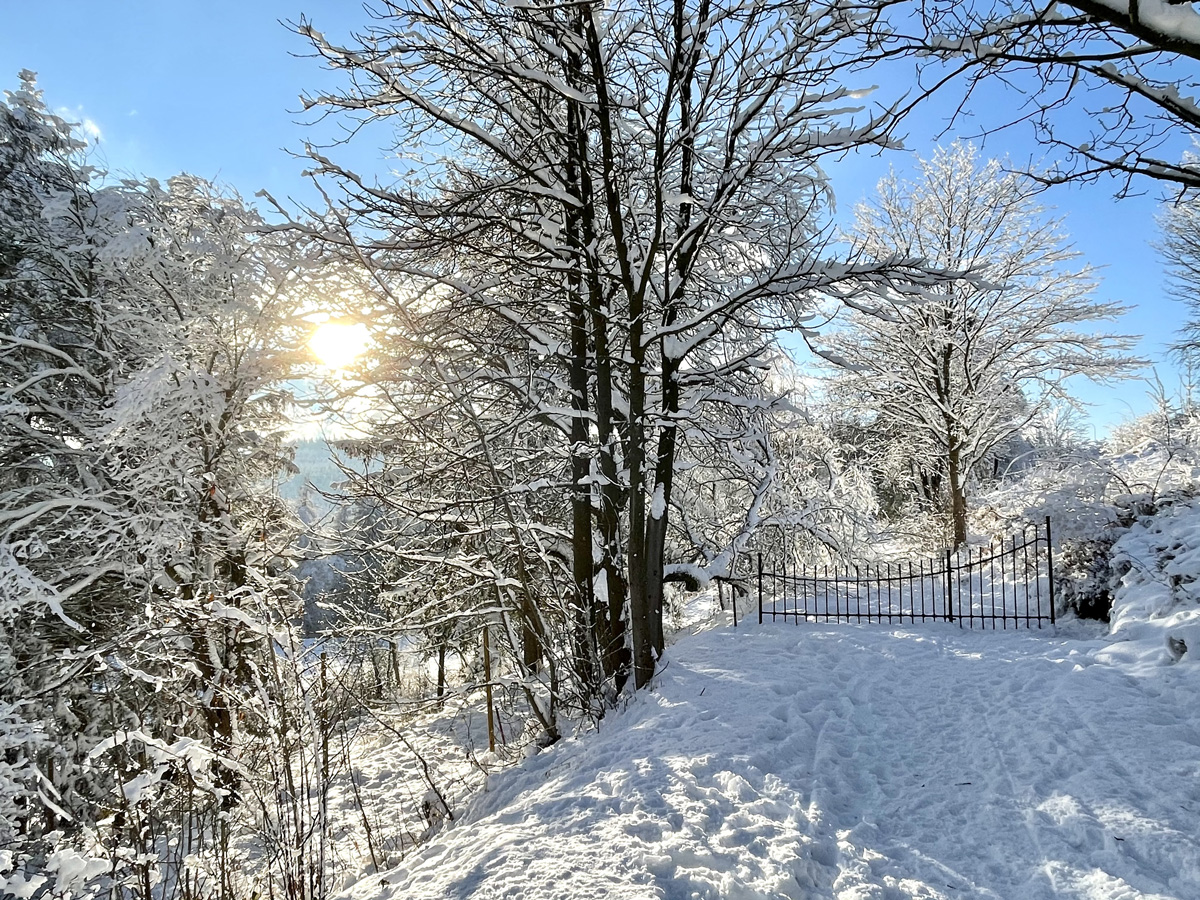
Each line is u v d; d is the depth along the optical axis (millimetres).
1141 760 4863
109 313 11758
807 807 4750
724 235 9648
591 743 7059
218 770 6805
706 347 10773
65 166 12117
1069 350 18312
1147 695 5914
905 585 14609
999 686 6918
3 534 9938
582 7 7668
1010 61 4957
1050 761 5113
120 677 9734
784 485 12094
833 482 13695
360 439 10141
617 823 4410
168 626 7797
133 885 5000
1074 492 10609
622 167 9023
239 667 8961
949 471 18453
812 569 14602
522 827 4703
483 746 10758
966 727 6125
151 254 11211
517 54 8984
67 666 10281
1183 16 3938
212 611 7316
